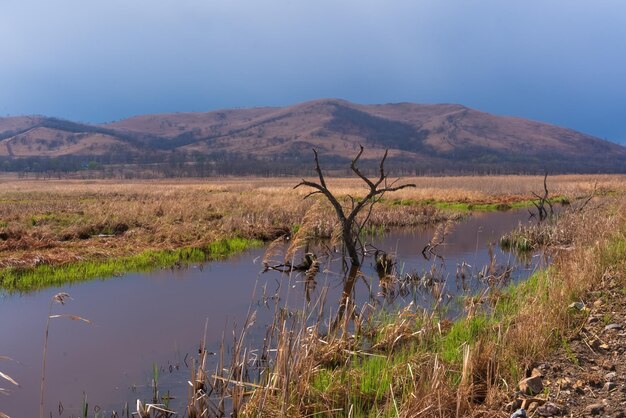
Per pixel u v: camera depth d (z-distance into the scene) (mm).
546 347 6293
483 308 9688
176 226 21500
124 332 9023
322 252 17094
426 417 4867
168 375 7164
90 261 15414
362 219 23938
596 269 9297
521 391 5344
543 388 5391
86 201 38969
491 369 5812
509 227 25328
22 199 43781
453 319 9242
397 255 17188
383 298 11250
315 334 7012
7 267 13977
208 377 6934
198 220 23953
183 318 9867
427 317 8375
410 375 5910
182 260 16422
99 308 10664
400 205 34469
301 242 7773
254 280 13453
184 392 6605
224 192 48531
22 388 6785
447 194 45500
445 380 5637
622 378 5367
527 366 5773
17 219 24266
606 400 4953
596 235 13898
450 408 5129
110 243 18188
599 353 6145
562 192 49781
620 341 6324
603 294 8258
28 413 6086
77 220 23344
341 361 6977
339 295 11594
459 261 16000
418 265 15320
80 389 6734
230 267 15336
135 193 49250
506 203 39281
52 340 8664
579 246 11828
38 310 10562
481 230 24266
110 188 65438
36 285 12789
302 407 5555
